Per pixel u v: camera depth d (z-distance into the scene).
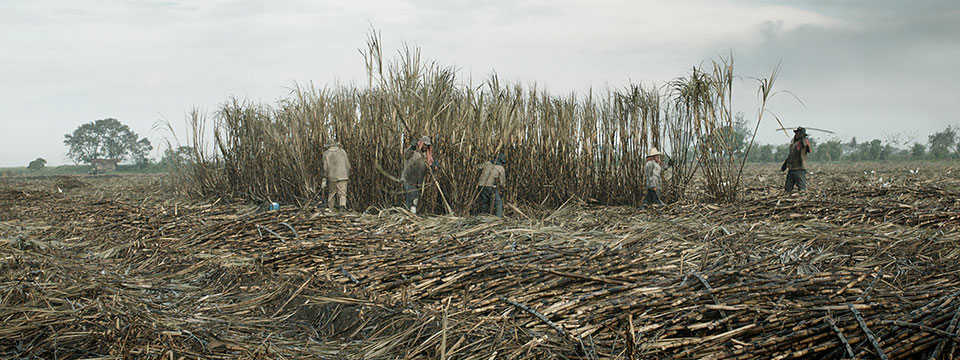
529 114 10.59
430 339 3.47
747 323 3.40
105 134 93.62
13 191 13.49
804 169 11.37
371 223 8.32
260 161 12.27
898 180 16.02
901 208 7.47
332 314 4.21
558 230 6.83
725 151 10.28
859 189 11.37
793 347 3.05
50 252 6.43
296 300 4.59
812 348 2.98
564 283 4.29
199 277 5.55
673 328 3.36
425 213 9.48
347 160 10.20
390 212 9.65
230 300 4.78
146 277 5.57
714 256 5.18
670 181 10.74
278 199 11.77
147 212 9.83
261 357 3.41
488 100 10.12
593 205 10.65
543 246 5.74
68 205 10.76
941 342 2.90
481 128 9.57
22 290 4.51
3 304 4.15
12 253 6.04
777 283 3.92
